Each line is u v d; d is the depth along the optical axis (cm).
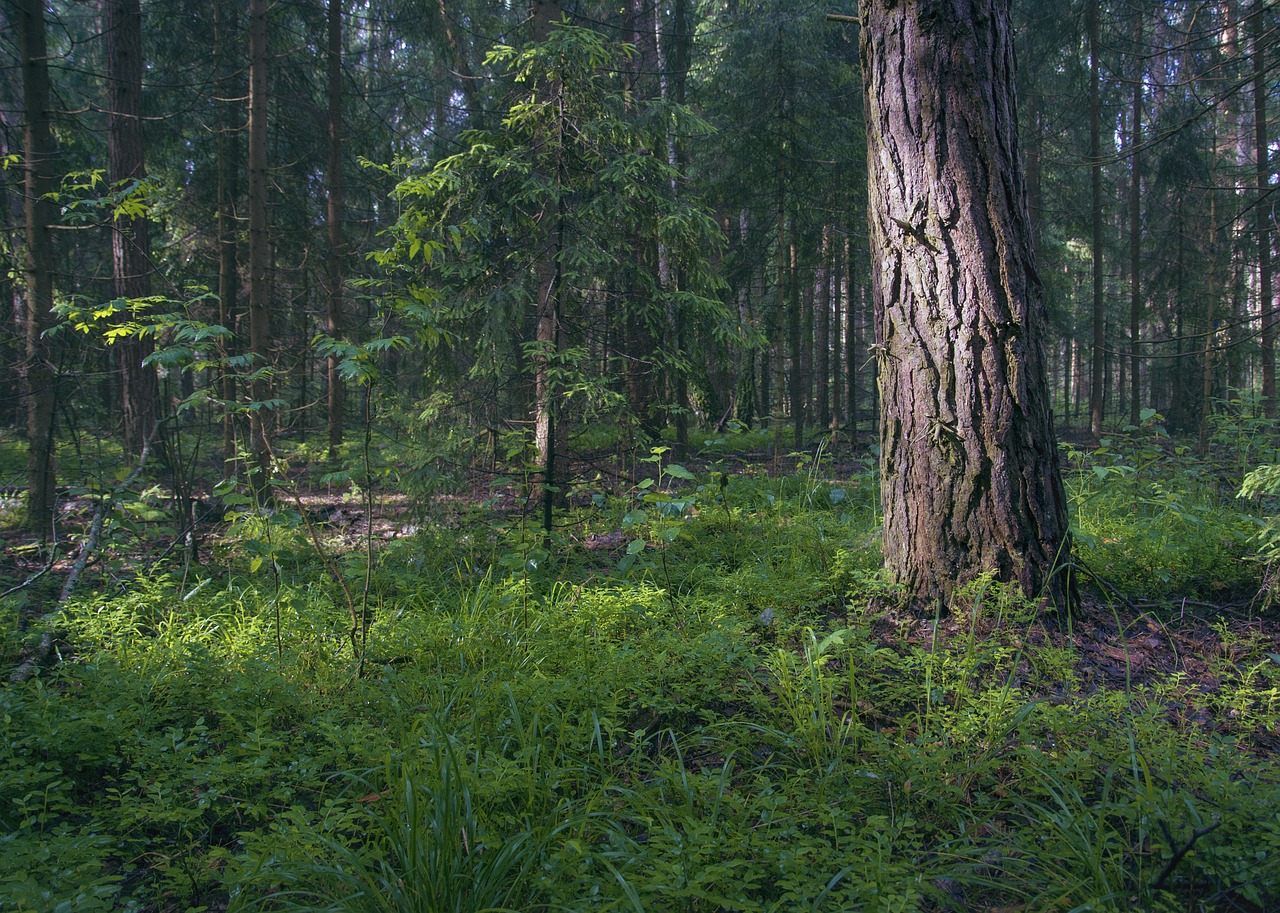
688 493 750
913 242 440
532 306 723
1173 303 1925
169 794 287
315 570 600
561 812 266
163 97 1478
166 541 685
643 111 845
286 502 780
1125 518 652
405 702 357
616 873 216
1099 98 1669
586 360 671
